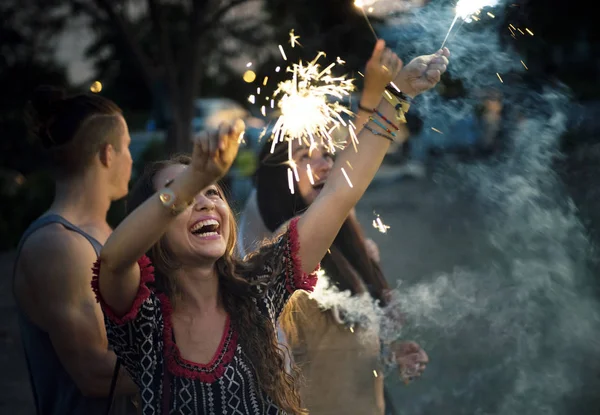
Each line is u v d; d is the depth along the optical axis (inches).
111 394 91.5
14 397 223.5
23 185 494.9
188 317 87.2
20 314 109.0
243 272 91.4
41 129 111.5
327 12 382.0
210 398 84.6
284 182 136.1
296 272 92.1
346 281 127.0
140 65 424.2
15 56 476.1
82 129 110.7
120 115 116.4
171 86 414.9
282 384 88.2
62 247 104.6
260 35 417.7
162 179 95.3
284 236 94.0
